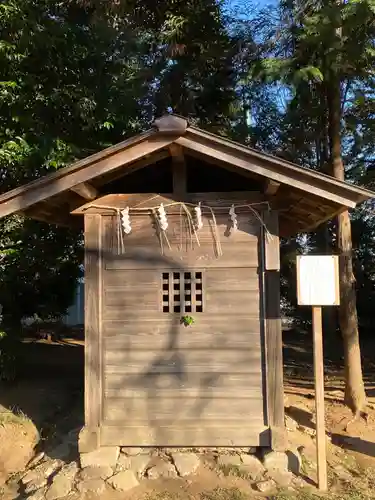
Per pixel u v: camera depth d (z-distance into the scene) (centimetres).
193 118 1059
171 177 610
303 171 467
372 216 1439
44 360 1085
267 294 523
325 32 633
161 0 1017
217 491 452
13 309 852
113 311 531
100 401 520
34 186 482
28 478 505
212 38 1015
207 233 532
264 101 1037
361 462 554
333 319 1537
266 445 508
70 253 917
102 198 536
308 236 1391
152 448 521
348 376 734
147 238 535
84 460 498
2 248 794
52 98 756
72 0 898
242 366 520
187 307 529
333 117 758
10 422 645
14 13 712
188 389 520
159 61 1040
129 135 893
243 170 500
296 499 436
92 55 848
